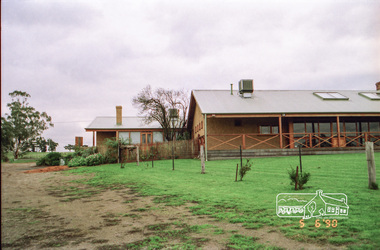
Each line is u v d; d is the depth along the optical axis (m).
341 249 3.09
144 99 27.75
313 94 23.50
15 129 40.25
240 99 21.41
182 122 28.50
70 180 11.34
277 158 15.80
